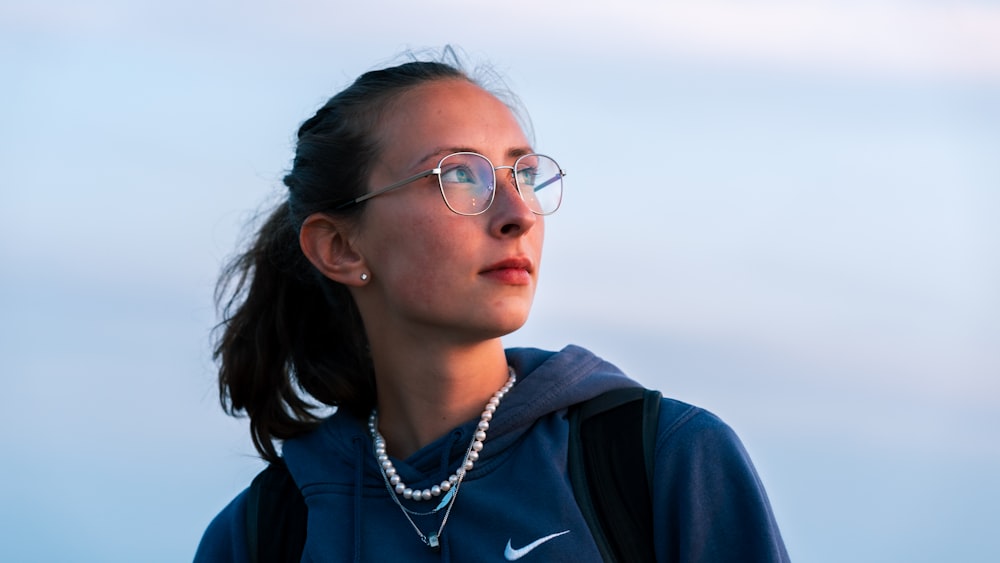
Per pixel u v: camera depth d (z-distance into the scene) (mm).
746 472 2412
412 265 2447
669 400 2529
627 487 2412
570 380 2547
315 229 2625
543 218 2523
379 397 2654
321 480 2607
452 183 2439
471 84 2600
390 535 2496
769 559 2340
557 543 2352
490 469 2496
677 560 2381
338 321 2746
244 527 2684
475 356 2520
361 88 2629
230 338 2822
